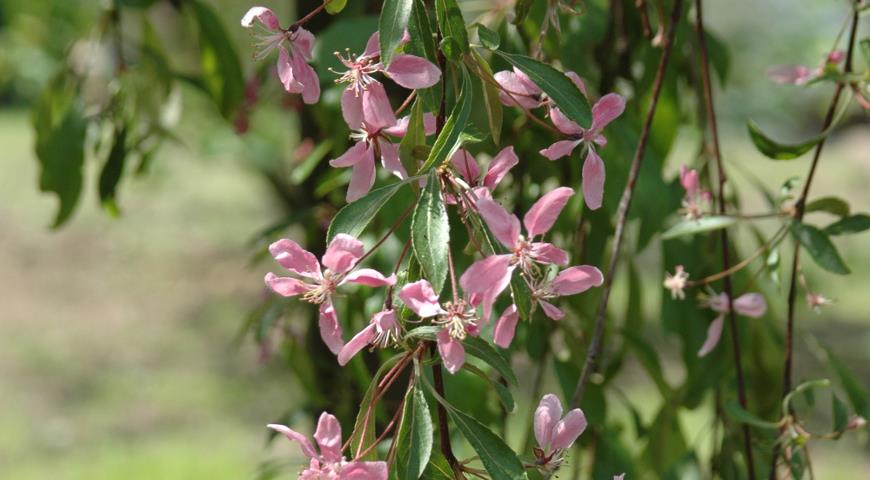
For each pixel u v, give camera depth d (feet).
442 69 2.62
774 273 3.20
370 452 2.58
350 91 2.56
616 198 3.48
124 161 4.22
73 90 4.28
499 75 2.66
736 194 3.67
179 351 13.92
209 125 8.40
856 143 22.57
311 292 2.50
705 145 3.63
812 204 3.18
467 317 2.44
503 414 3.61
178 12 4.53
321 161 4.26
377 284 2.50
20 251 18.54
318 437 2.50
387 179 3.46
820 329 13.19
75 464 10.43
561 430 2.59
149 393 12.40
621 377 11.74
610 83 3.74
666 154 3.70
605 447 3.61
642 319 3.91
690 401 3.68
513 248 2.45
